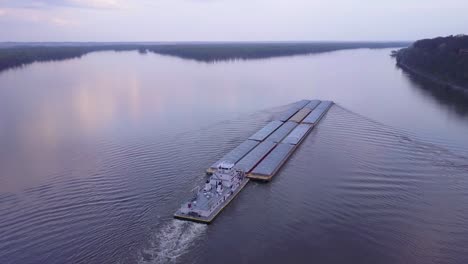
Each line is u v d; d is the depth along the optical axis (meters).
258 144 126.81
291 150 120.62
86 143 130.12
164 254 67.94
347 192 93.38
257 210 83.75
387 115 171.75
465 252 70.12
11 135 140.75
